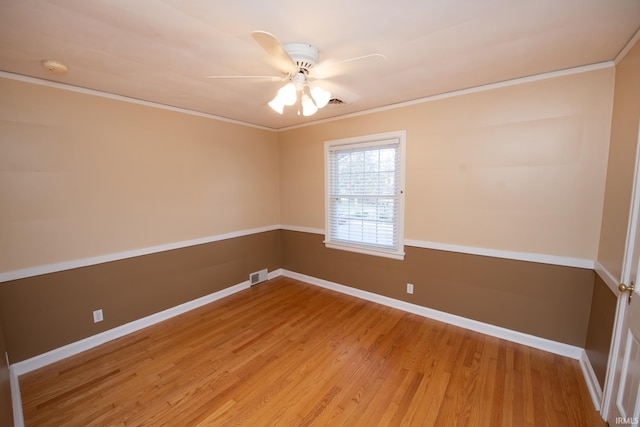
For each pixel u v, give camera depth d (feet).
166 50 5.64
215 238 11.26
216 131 11.05
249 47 5.53
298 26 4.79
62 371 7.04
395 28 4.88
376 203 10.64
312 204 12.65
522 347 7.82
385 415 5.63
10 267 6.79
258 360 7.43
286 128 13.15
